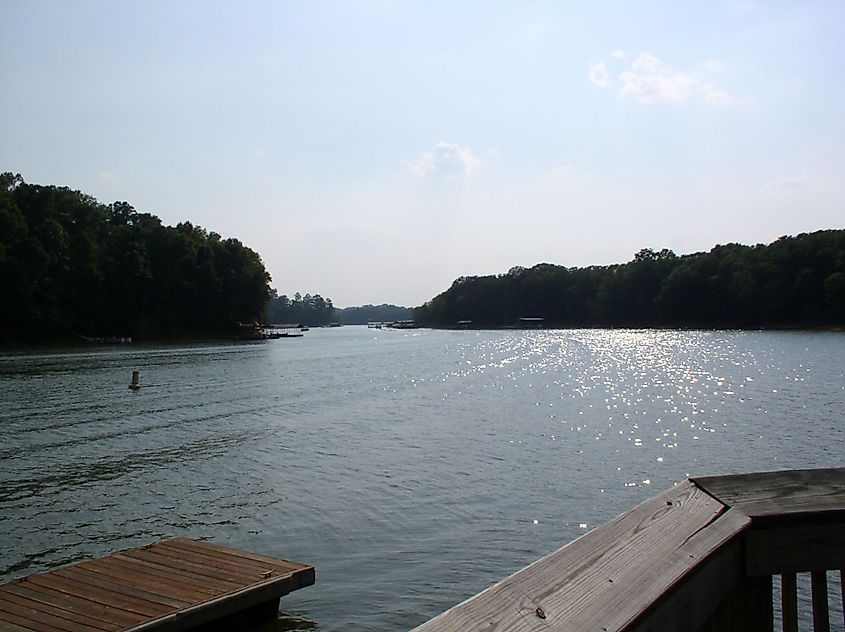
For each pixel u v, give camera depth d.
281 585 10.05
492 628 1.71
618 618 1.82
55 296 85.56
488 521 14.75
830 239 120.94
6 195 89.50
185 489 17.73
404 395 38.81
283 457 21.67
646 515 2.53
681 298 139.25
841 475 2.91
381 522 14.74
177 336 107.12
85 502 16.58
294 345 104.19
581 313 181.00
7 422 28.52
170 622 8.65
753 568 2.53
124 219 133.50
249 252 123.50
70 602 9.15
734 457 20.69
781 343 82.75
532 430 26.12
